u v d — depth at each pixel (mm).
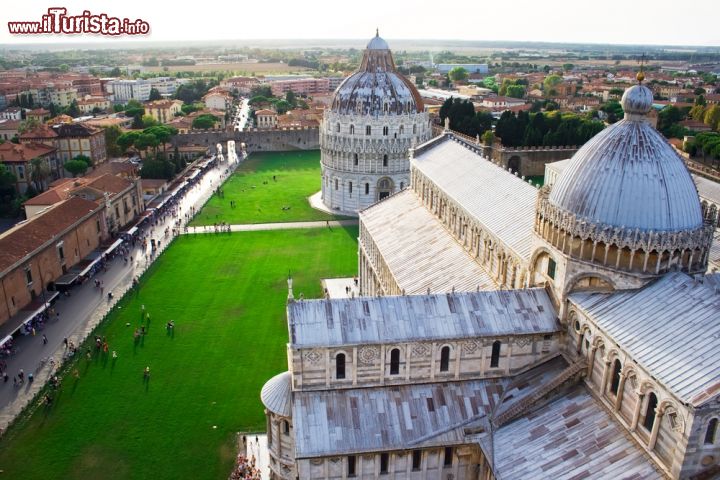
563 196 54406
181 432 69688
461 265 80312
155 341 90438
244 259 127375
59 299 105375
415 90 183750
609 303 50969
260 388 78375
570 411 51219
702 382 39406
